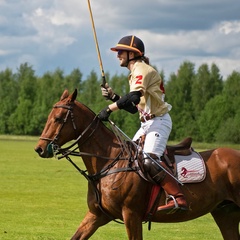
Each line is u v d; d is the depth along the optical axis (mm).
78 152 11164
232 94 103375
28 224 17734
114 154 11102
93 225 11164
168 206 10859
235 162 11523
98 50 11492
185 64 108438
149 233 16875
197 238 16219
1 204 22062
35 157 52562
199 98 105750
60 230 16781
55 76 123500
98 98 111250
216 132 99750
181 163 11266
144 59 11398
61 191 26844
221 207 11734
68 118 10984
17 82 125875
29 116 117250
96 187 11047
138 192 10852
